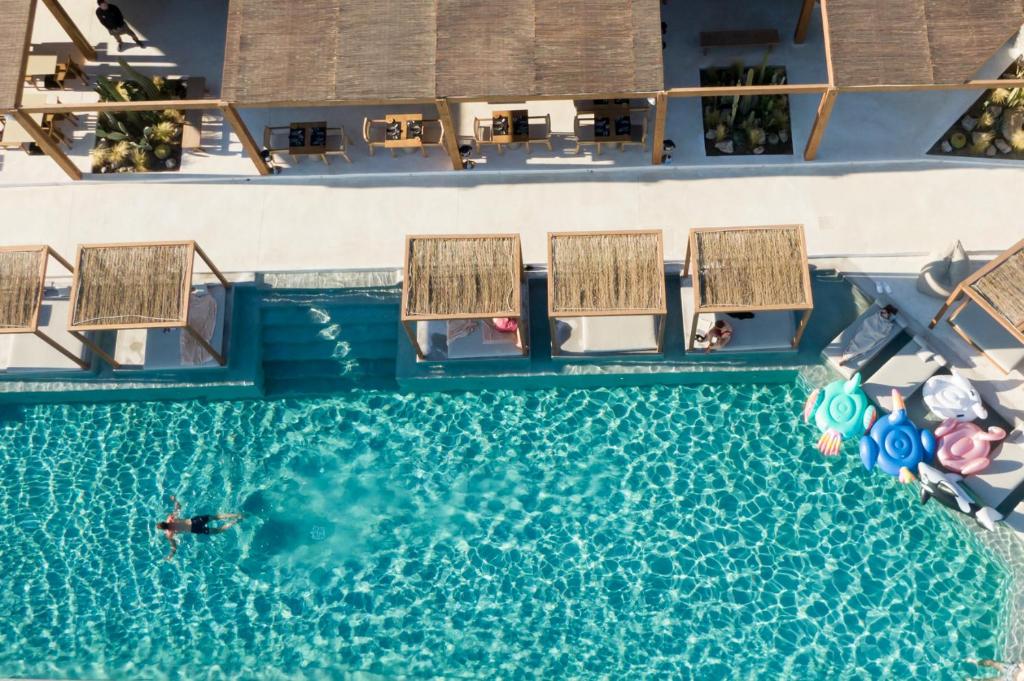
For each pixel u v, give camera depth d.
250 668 19.25
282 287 21.58
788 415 20.59
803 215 21.48
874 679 18.38
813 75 22.81
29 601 19.98
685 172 22.03
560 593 19.50
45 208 22.41
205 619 19.72
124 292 19.41
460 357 20.45
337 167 22.61
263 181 22.53
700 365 20.48
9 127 22.47
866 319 20.09
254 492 20.62
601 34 20.08
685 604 19.22
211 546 20.23
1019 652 17.78
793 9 23.44
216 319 20.98
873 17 19.88
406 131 22.05
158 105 20.39
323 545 20.16
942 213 21.28
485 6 20.39
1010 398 19.55
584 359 20.55
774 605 19.08
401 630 19.42
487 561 19.84
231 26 20.64
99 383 20.98
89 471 21.00
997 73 22.14
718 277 18.91
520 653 19.09
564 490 20.31
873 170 21.75
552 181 22.14
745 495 20.00
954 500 18.23
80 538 20.48
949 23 19.75
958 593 18.89
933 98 22.30
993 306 18.56
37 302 19.56
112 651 19.52
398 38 20.30
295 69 20.23
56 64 23.03
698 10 23.62
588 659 18.95
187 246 19.67
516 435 20.80
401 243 21.80
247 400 21.44
